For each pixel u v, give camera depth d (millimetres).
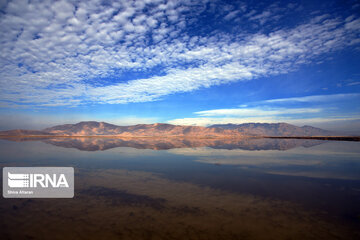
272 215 5664
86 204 6438
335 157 18344
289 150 25422
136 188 8328
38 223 5078
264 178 10227
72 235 4504
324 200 6922
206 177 10422
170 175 10906
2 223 5062
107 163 14672
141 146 33094
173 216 5559
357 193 7723
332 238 4457
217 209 6082
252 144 39781
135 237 4438
